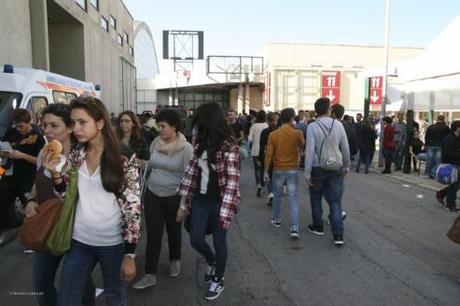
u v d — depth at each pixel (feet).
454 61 49.08
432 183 39.32
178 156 14.76
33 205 10.14
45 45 46.42
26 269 16.85
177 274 15.98
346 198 31.94
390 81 63.72
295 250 19.25
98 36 81.30
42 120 10.83
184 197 13.70
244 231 22.43
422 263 17.67
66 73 69.15
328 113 19.99
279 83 109.50
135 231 9.06
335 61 110.32
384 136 45.83
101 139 9.00
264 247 19.67
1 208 19.54
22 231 9.22
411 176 43.93
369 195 33.32
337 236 19.76
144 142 17.07
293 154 21.72
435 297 14.34
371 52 111.55
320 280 15.74
